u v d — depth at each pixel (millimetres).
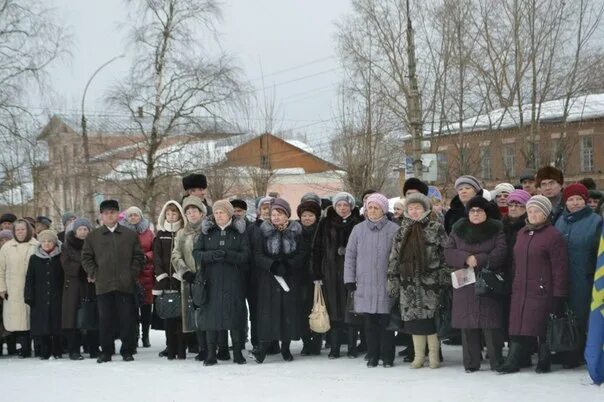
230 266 10328
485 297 8969
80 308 11359
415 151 23594
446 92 29422
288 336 10375
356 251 9852
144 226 12586
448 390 7941
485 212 9086
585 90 29250
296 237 10484
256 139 46625
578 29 27891
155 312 12078
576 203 8773
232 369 9859
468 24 29156
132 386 8797
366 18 32250
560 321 8477
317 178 62406
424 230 9391
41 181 36594
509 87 29047
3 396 8414
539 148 28922
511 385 8086
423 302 9305
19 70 26484
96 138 36750
